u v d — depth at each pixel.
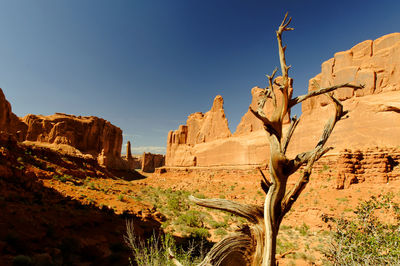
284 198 2.69
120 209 22.61
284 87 2.66
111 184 43.75
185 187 60.12
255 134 63.25
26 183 20.20
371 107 37.31
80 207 19.95
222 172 63.56
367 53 44.09
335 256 4.92
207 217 31.55
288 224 27.92
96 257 11.86
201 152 76.00
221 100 81.31
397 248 4.52
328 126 2.90
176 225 24.28
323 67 50.16
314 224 25.91
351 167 32.34
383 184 29.23
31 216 13.61
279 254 18.98
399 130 33.53
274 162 2.59
